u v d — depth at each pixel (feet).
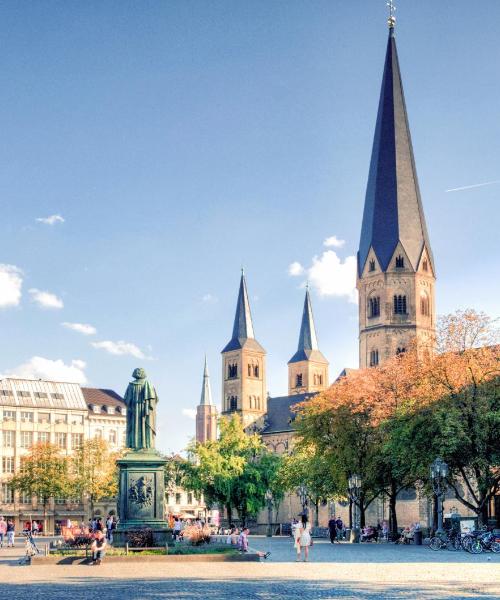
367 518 476.95
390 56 554.46
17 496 525.34
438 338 250.16
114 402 598.75
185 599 90.22
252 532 510.99
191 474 393.91
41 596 93.97
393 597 91.30
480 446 221.66
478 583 108.06
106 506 550.36
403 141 552.00
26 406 545.03
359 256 557.33
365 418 264.11
